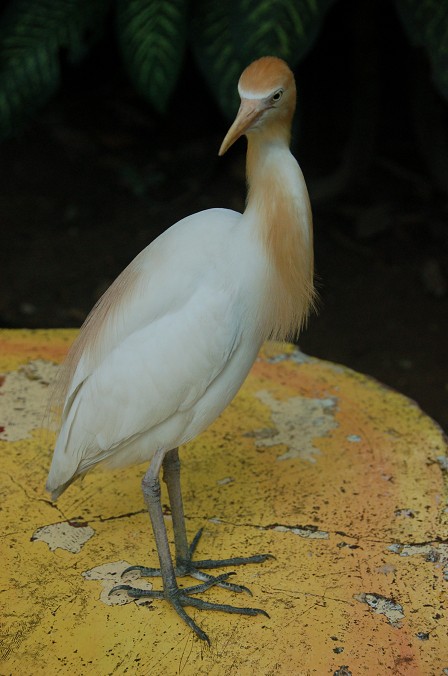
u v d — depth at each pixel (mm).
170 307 2107
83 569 2293
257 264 2113
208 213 2232
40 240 5430
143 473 2684
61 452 2232
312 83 6469
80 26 3990
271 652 2041
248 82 2068
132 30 3738
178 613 2139
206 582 2238
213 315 2070
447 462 2668
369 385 3061
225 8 3666
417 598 2193
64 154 6117
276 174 2115
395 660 2018
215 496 2568
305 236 2160
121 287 2191
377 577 2256
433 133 5273
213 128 6309
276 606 2172
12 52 3959
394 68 6426
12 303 4945
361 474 2635
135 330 2133
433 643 2066
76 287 5082
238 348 2158
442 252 5328
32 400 2934
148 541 2404
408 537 2385
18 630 2094
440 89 3600
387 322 4910
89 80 6641
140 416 2129
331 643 2062
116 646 2057
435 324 4906
